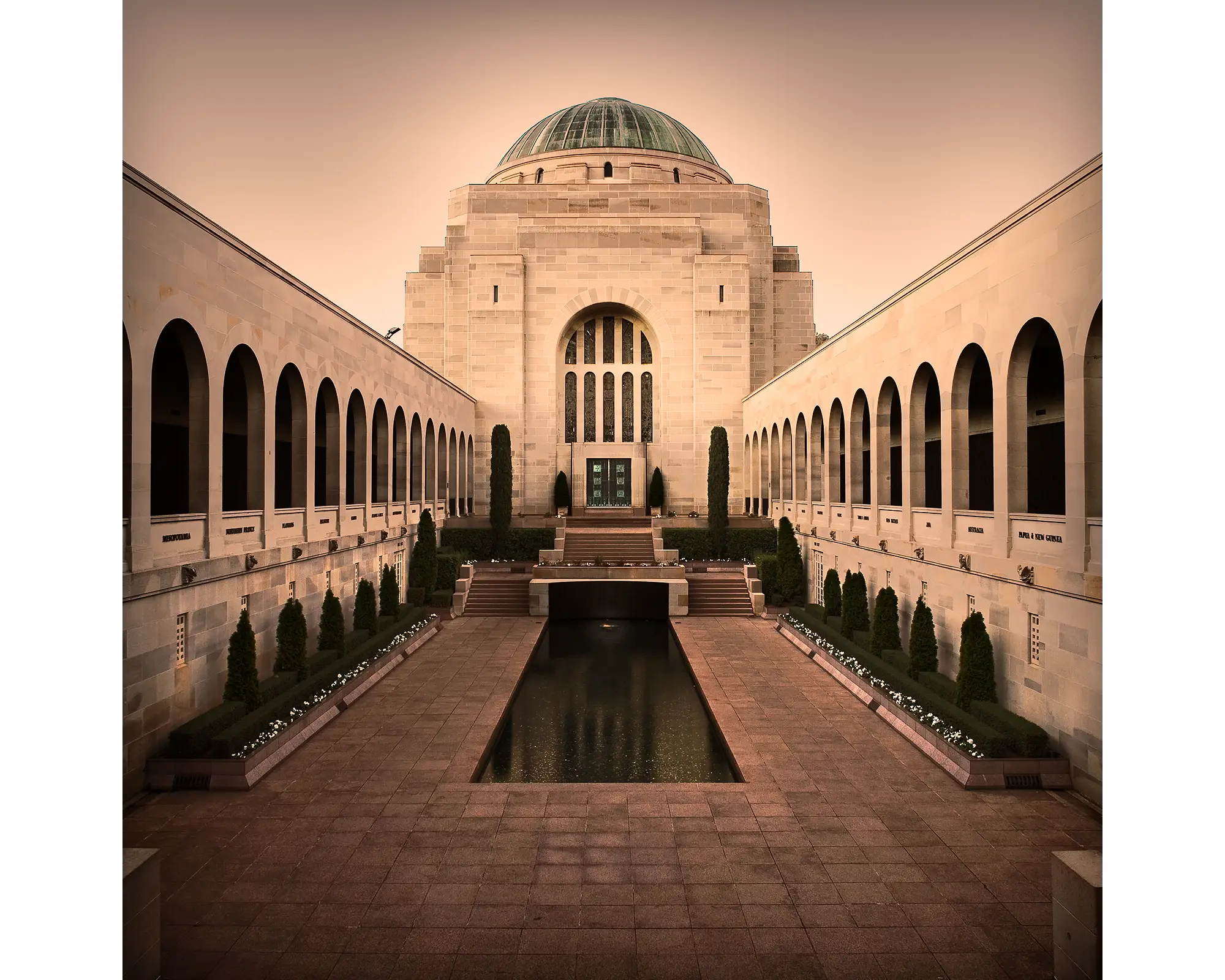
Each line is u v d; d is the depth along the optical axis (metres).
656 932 11.52
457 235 63.44
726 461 49.06
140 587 16.38
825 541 36.91
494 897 12.45
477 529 49.25
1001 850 14.05
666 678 29.45
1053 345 22.11
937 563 23.81
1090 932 9.75
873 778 17.52
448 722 21.81
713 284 60.38
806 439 41.69
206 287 18.98
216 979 10.40
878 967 10.76
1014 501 19.50
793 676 27.36
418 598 38.16
